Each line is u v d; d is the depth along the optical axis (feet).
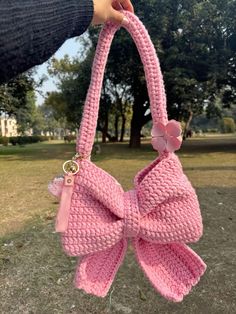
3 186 26.61
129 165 39.29
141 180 3.95
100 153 57.36
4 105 59.16
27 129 178.19
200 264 3.84
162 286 3.76
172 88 53.62
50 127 236.63
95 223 3.60
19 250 12.53
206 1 54.13
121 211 3.63
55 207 18.94
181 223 3.64
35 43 2.65
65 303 9.14
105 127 103.86
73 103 68.74
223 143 85.05
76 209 3.61
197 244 12.71
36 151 73.82
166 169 3.72
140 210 3.65
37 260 11.63
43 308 8.96
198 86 56.24
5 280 10.32
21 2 2.62
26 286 9.99
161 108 3.93
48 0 2.78
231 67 59.31
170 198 3.65
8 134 190.80
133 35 3.88
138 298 9.30
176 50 53.01
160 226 3.65
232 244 12.74
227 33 55.42
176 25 54.60
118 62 56.85
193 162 41.19
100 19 3.40
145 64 3.93
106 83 68.44
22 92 61.72
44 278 10.41
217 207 18.06
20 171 36.50
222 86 64.95
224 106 74.28
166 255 3.89
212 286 9.73
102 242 3.60
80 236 3.58
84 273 3.70
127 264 11.12
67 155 59.26
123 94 75.25
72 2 2.93
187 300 9.12
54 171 35.86
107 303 9.10
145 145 81.66
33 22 2.63
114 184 3.72
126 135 180.45
